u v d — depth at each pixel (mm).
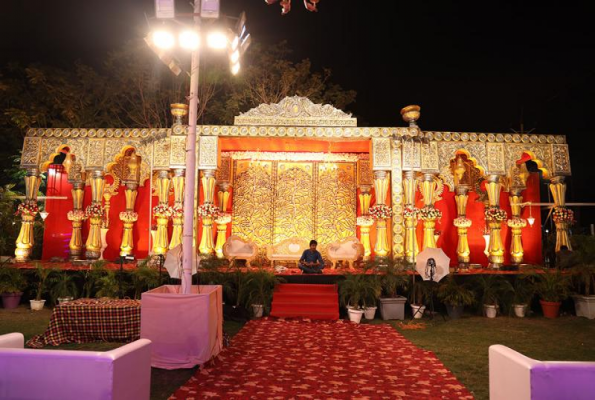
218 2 6312
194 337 5613
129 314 6934
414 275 9852
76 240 12344
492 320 9273
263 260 13469
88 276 9891
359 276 9562
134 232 13398
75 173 12352
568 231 12305
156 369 5570
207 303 5668
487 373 5535
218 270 10062
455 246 13539
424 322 9047
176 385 5016
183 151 11539
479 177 13445
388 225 11680
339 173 13812
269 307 9547
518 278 9969
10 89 16609
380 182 11492
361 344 7020
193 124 6301
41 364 3123
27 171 11930
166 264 6820
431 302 9539
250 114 11633
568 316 9750
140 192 13531
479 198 13484
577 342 7324
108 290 9367
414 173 11469
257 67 18953
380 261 10555
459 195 13141
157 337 5645
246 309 9211
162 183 11875
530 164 16469
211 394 4664
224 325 8570
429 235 11664
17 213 11906
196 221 11406
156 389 4879
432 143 11656
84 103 17562
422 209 11492
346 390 4840
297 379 5195
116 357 3135
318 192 13711
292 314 9273
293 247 12766
